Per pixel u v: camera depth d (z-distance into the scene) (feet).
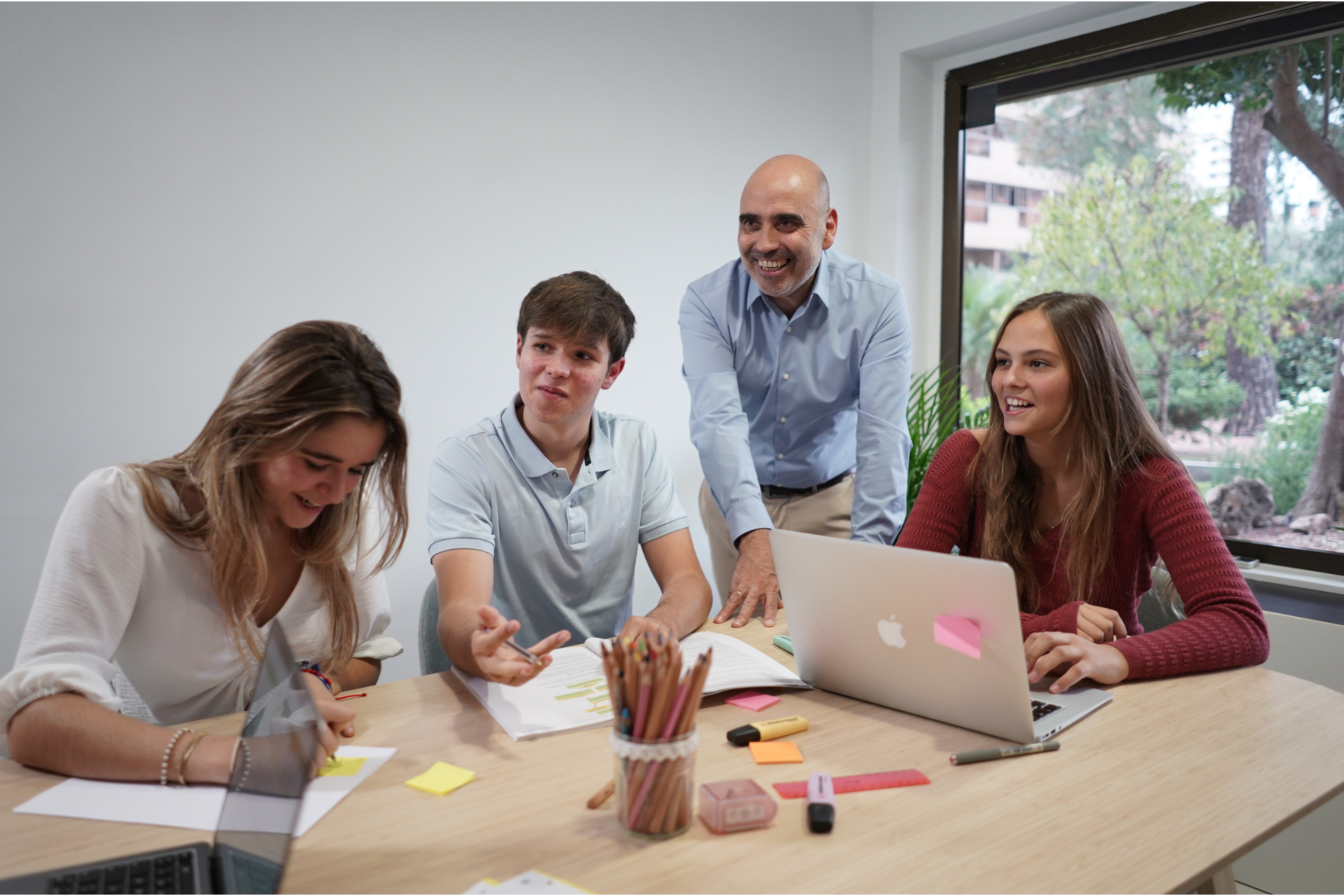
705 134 9.84
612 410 9.48
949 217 11.14
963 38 10.25
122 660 4.07
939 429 10.11
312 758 2.80
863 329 7.41
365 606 4.64
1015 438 5.48
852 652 4.05
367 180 7.92
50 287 6.69
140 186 6.96
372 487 4.53
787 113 10.43
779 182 6.80
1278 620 7.42
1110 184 9.77
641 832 2.92
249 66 7.32
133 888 2.64
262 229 7.48
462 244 8.43
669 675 2.86
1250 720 3.88
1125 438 5.14
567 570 5.60
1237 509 9.07
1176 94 9.19
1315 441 8.47
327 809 3.11
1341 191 8.18
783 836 2.94
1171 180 9.30
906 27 10.71
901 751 3.59
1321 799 3.20
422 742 3.68
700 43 9.70
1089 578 5.20
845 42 10.84
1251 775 3.36
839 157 10.94
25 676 3.39
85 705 3.41
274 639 3.42
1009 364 5.32
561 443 5.42
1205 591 4.75
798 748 3.64
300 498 3.77
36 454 6.72
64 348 6.77
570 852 2.84
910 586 3.70
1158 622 5.56
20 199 6.54
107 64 6.77
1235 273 8.91
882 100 11.06
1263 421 8.82
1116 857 2.80
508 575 5.56
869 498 7.14
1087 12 9.47
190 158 7.14
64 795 3.20
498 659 3.92
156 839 2.93
